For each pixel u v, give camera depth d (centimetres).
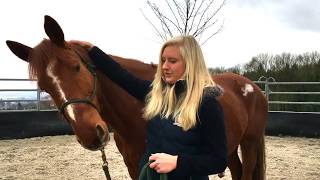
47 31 276
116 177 670
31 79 275
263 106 477
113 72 283
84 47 297
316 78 1537
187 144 217
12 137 1070
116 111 322
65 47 278
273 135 1172
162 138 222
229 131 403
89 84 283
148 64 359
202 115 215
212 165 212
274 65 1741
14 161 791
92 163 777
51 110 1131
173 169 211
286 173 705
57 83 270
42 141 1034
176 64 223
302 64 1669
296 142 1047
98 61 290
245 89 455
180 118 216
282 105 1423
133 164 336
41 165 759
